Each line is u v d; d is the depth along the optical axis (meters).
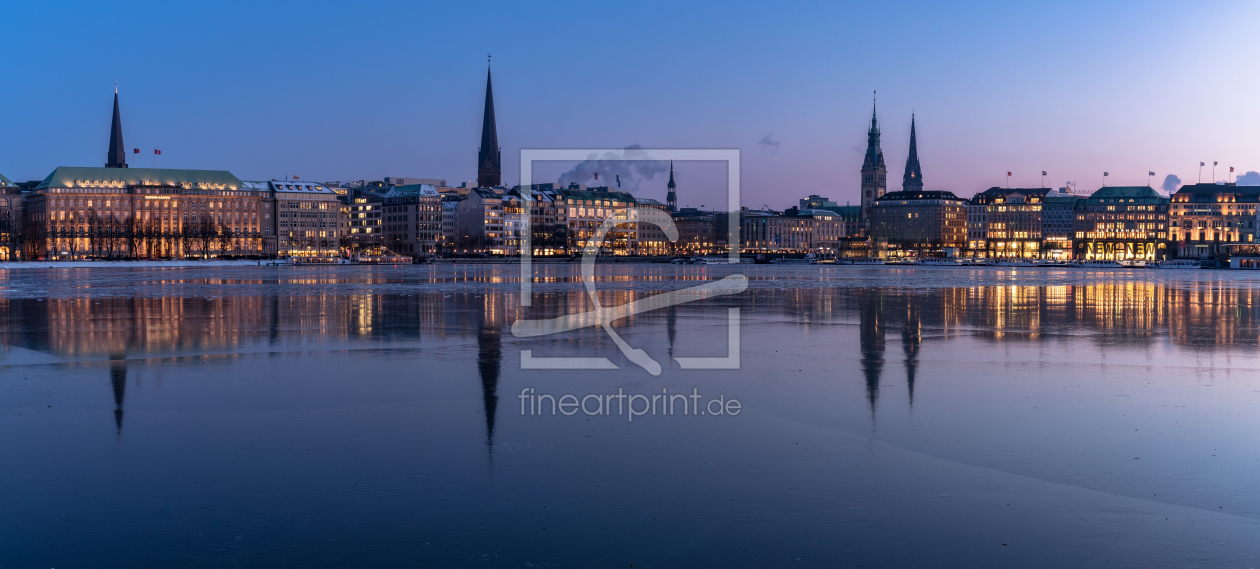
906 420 30.94
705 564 19.19
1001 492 23.36
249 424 30.22
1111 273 187.12
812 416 31.55
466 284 123.38
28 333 55.94
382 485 23.84
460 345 50.22
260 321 64.06
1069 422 30.67
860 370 41.38
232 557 19.45
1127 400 34.34
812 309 76.38
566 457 26.38
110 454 26.52
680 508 22.27
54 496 22.94
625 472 24.97
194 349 48.44
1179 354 47.16
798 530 20.95
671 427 29.94
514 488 23.64
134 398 34.53
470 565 19.12
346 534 20.66
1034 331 58.38
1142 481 24.17
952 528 21.06
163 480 24.16
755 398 34.59
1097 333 57.09
